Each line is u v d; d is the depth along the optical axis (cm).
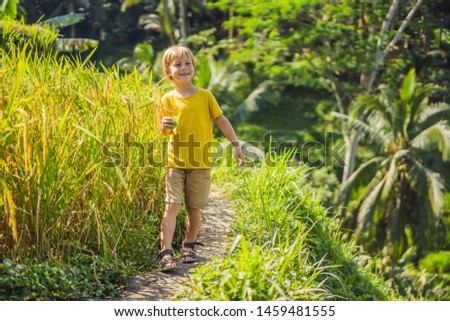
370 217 1945
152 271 511
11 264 433
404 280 1802
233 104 2900
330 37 2477
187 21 3634
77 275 462
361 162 2764
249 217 651
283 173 737
